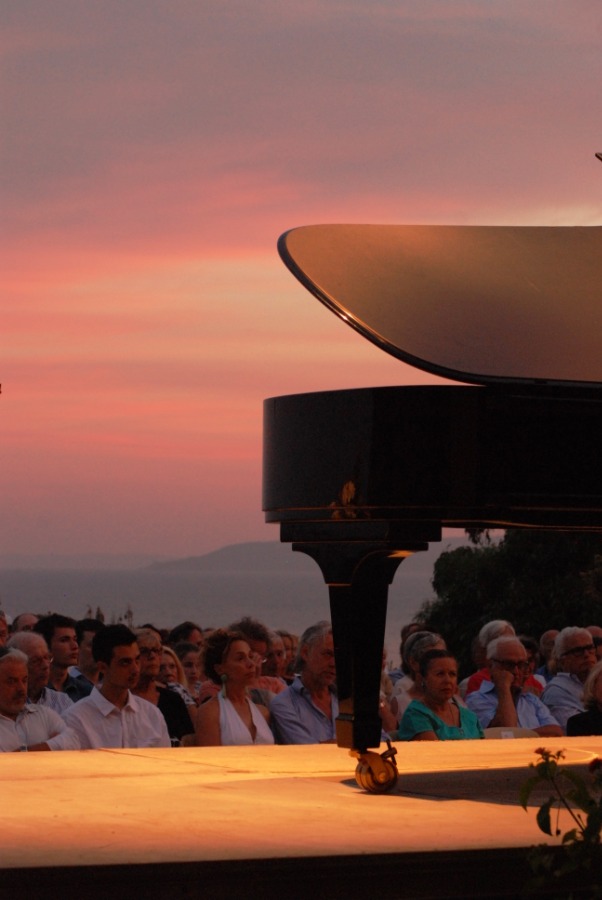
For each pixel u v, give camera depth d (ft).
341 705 22.27
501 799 20.97
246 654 31.53
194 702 38.81
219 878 15.74
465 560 104.12
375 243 26.27
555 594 99.40
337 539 22.63
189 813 19.27
